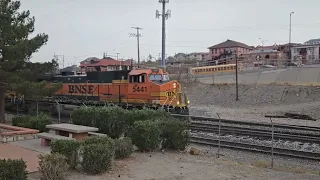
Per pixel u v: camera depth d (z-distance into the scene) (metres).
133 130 11.91
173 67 57.50
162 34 44.81
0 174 6.95
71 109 24.23
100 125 14.35
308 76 41.53
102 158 8.82
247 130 17.38
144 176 8.70
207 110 31.95
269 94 36.53
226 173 9.20
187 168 9.66
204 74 53.12
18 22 19.62
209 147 14.45
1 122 20.02
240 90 39.81
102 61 84.19
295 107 30.84
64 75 29.30
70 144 9.23
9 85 18.66
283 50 93.00
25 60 19.78
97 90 25.05
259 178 8.78
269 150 13.45
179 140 12.28
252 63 66.88
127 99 22.95
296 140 15.23
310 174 9.62
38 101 23.83
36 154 10.85
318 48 84.81
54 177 7.84
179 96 22.39
